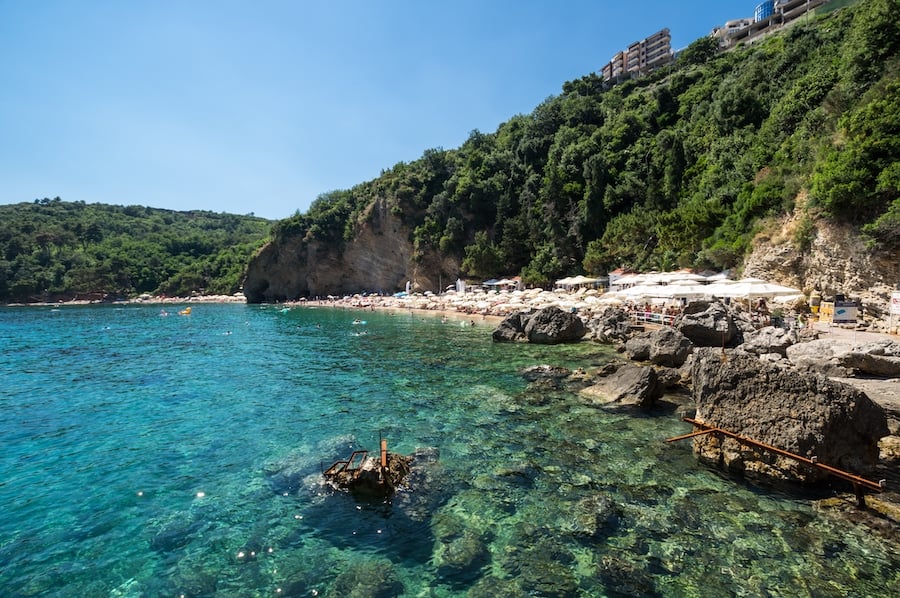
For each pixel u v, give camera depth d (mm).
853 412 8812
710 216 40062
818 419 8781
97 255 127500
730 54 70375
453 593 6047
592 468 9773
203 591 6148
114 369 21969
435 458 10406
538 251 65688
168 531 7609
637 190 58344
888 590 5918
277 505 8445
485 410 14164
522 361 21953
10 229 118000
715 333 20891
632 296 28141
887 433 9023
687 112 62594
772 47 59094
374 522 7816
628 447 10930
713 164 48000
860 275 22375
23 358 25516
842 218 23594
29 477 9758
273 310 75000
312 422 13312
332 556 6898
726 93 53969
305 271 100250
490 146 89250
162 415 14211
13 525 7809
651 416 13211
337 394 16531
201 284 132875
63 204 169250
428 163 86688
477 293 55750
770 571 6328
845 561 6512
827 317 23156
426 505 8320
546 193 67938
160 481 9508
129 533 7566
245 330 40375
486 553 6887
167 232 161375
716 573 6309
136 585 6273
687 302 27578
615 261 52531
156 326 45469
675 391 15578
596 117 78562
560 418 13219
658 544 7004
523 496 8586
